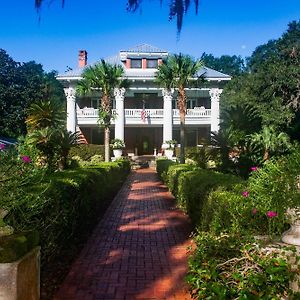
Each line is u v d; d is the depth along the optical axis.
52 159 14.32
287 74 30.89
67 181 6.95
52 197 5.21
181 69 21.97
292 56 32.41
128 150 38.47
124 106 36.88
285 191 4.22
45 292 4.89
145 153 38.59
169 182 16.33
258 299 2.93
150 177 25.78
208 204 6.28
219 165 14.32
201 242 3.82
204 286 3.20
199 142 37.81
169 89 23.44
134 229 9.09
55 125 17.11
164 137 34.59
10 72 34.78
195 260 3.54
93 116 35.38
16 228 3.89
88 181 8.82
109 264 6.16
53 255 5.74
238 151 14.21
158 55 36.09
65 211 6.01
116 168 17.44
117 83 24.50
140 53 36.00
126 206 13.02
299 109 30.94
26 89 34.62
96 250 7.07
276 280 3.00
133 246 7.40
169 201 14.21
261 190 4.92
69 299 4.69
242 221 4.77
